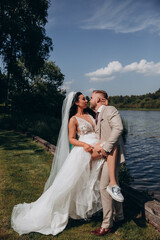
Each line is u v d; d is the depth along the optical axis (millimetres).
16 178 4508
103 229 2580
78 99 2988
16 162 5848
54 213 2711
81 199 2697
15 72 25156
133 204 3150
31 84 36781
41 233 2641
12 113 19547
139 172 9688
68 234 2605
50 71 40188
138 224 2756
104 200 2561
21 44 23797
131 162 11664
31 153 6930
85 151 2723
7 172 4934
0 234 2602
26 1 23906
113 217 2830
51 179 3287
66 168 2762
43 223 2711
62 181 2715
